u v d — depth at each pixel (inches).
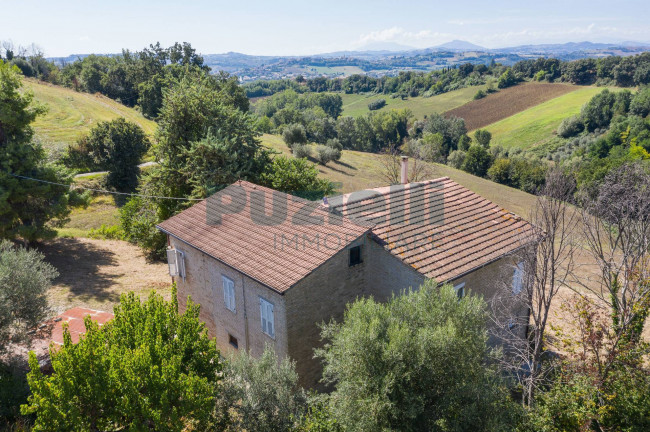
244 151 1277.1
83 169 2204.7
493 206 836.6
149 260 1229.1
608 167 1961.1
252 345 666.8
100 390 372.2
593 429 558.9
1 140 1081.4
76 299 907.4
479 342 444.5
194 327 459.5
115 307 484.4
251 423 426.0
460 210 796.6
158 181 1238.3
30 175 1104.2
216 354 462.0
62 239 1331.2
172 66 3759.8
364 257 669.9
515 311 736.3
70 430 366.6
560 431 504.1
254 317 646.5
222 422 430.0
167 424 376.8
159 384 375.9
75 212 1752.0
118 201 1943.9
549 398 524.7
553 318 877.8
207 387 388.2
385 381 392.2
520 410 460.1
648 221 569.0
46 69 4825.3
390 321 448.8
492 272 697.0
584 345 572.7
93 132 2159.2
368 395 398.6
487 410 413.4
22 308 572.7
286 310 581.0
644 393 539.5
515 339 704.4
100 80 4407.0
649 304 561.6
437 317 451.8
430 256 643.5
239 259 651.5
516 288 735.1
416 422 418.0
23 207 1103.6
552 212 529.0
